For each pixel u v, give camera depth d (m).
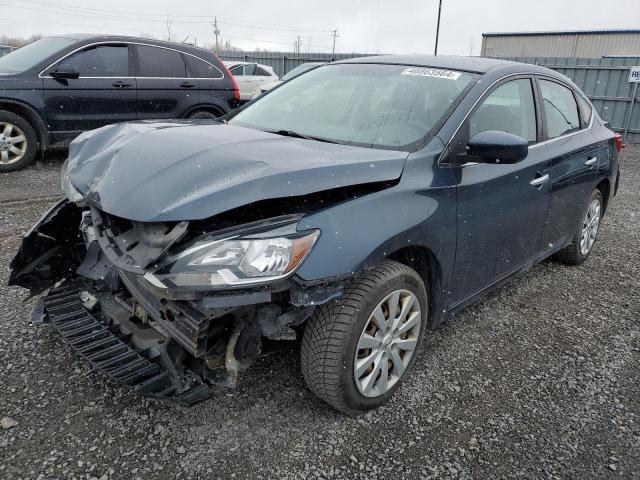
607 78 13.70
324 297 2.09
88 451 2.14
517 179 3.11
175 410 2.41
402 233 2.30
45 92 6.71
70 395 2.46
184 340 2.02
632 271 4.52
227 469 2.10
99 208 2.22
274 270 1.96
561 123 3.85
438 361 2.97
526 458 2.29
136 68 7.34
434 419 2.48
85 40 7.03
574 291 4.05
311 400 2.54
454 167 2.67
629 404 2.70
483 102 2.94
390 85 3.12
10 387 2.47
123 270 2.08
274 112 3.29
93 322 2.61
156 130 2.74
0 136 6.54
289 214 2.12
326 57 20.53
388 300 2.39
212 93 8.00
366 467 2.17
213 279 1.91
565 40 27.11
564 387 2.80
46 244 2.85
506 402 2.65
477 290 3.10
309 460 2.18
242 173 2.13
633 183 8.30
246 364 2.24
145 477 2.04
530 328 3.42
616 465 2.28
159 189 2.11
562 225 3.91
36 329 2.97
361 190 2.31
